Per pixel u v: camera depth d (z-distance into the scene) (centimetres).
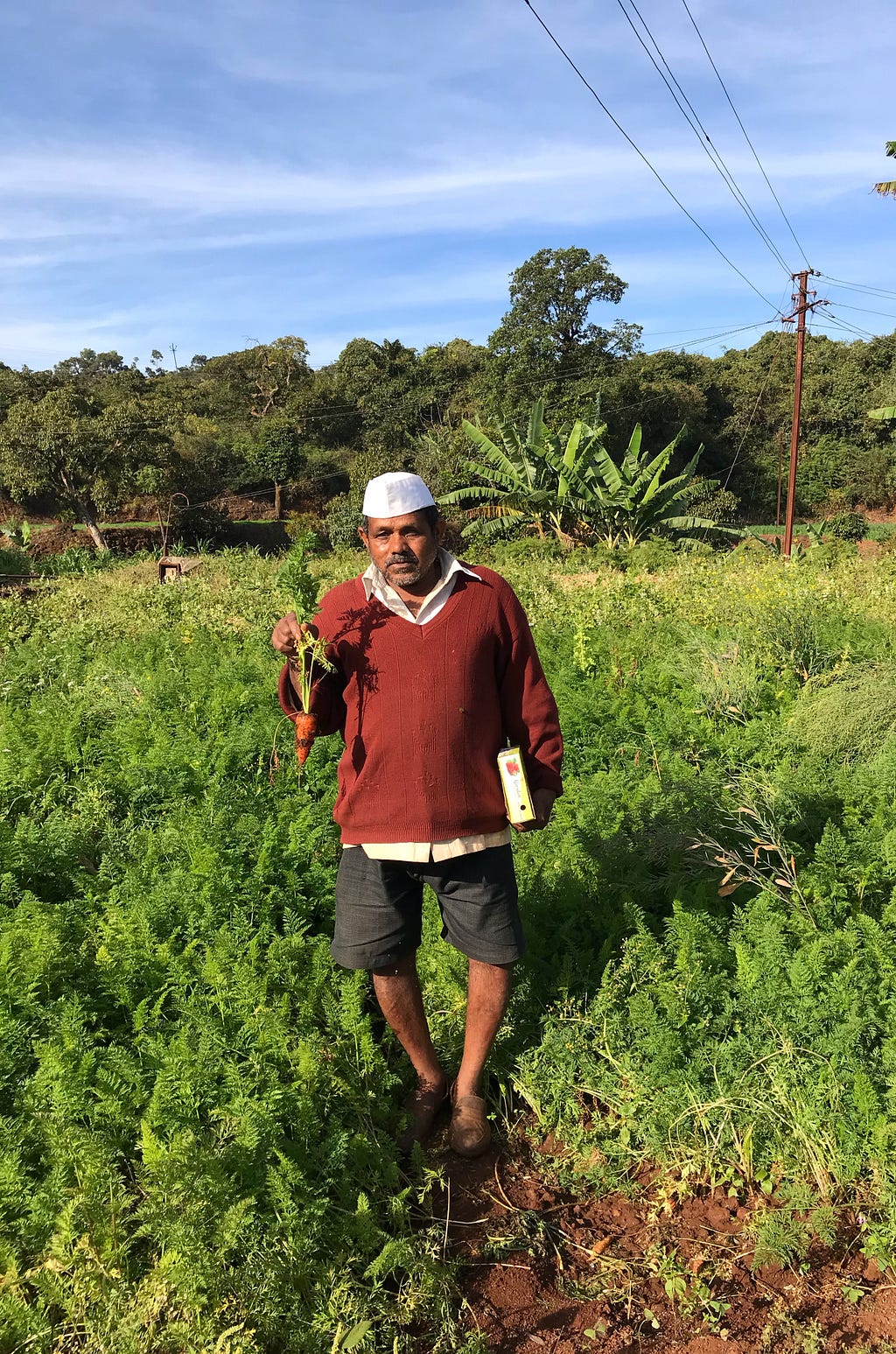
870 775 520
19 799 545
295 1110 276
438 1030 341
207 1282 221
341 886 294
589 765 601
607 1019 329
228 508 5581
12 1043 306
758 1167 288
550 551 2681
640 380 5522
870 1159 277
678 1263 261
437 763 275
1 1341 215
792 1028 314
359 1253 248
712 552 2605
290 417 6550
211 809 484
